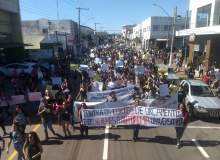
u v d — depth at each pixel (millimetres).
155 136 7582
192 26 23797
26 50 30000
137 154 6262
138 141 7160
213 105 9047
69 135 7426
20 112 6754
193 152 6410
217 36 19797
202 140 7277
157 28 47312
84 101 8734
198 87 10500
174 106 8430
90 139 7340
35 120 9422
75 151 6465
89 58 29766
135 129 7121
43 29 45906
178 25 46906
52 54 30594
